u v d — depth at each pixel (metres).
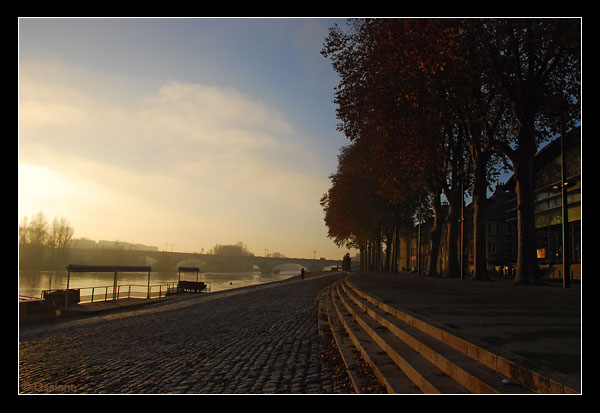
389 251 64.69
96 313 25.33
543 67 21.53
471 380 4.78
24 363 9.46
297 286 46.78
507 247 60.00
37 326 19.67
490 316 8.99
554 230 42.59
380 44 19.48
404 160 23.09
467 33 17.56
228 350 10.48
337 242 74.06
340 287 32.50
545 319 8.52
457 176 34.34
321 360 8.87
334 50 25.53
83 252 100.38
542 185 40.88
